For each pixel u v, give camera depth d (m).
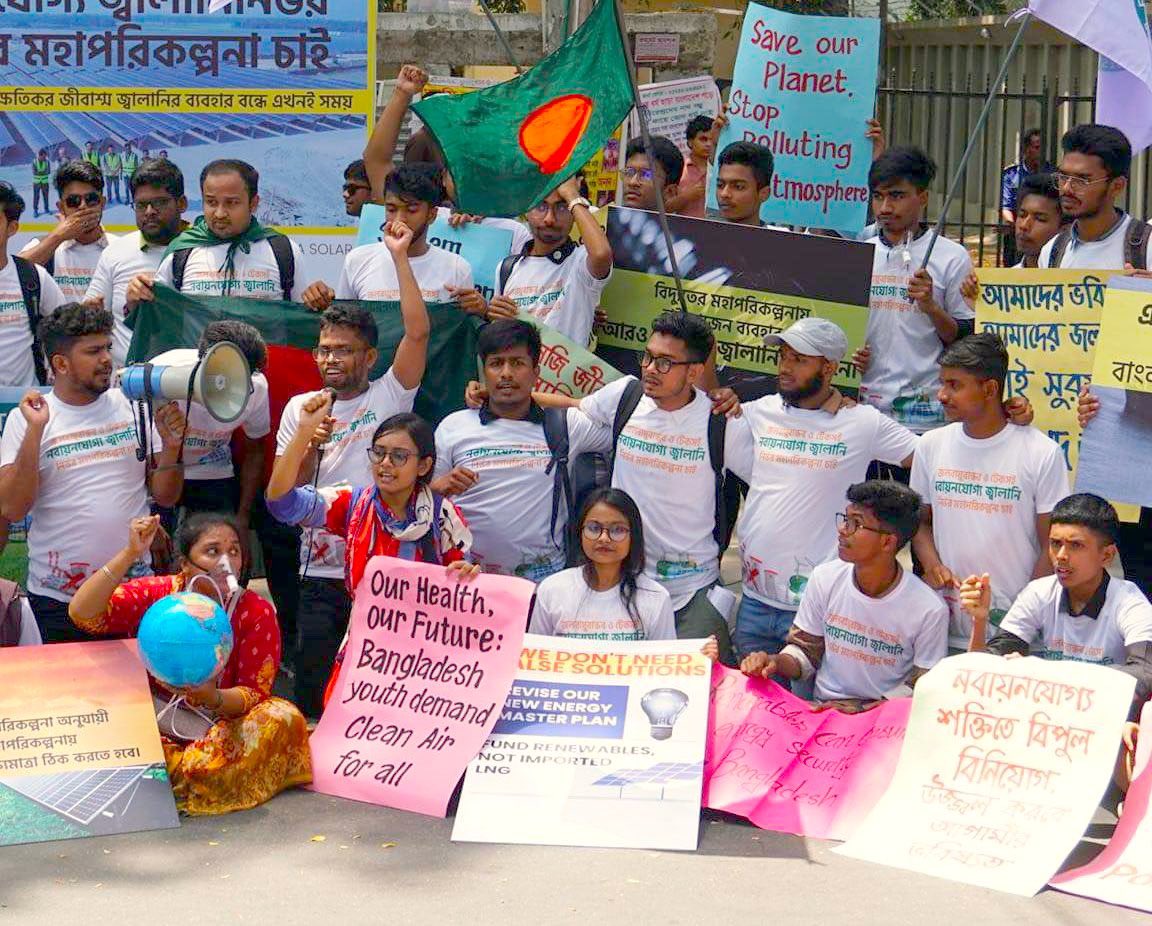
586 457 7.06
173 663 5.64
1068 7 7.25
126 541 6.60
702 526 6.80
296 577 7.44
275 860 5.46
